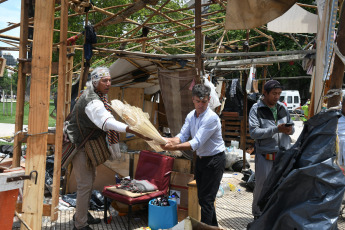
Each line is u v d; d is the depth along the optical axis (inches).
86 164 125.0
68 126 125.7
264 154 137.4
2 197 88.5
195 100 120.0
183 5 598.9
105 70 125.9
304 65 170.9
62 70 106.7
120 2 514.9
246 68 285.0
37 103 99.1
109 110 128.3
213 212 131.6
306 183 80.4
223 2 205.9
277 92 137.3
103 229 142.4
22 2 106.1
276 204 84.0
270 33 644.1
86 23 187.5
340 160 127.3
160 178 154.1
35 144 100.0
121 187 149.9
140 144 251.1
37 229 102.0
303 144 86.3
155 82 257.6
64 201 173.0
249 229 91.6
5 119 688.4
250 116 142.0
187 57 172.9
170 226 135.9
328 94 89.2
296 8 183.9
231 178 254.7
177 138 127.9
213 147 122.6
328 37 89.4
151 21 552.7
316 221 77.1
